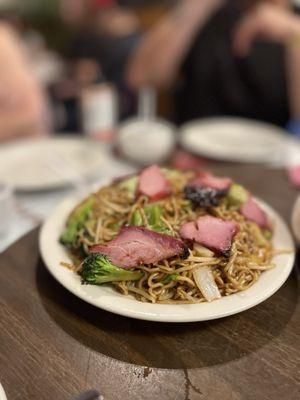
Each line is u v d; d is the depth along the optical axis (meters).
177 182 0.43
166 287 0.32
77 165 0.58
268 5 0.97
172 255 0.32
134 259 0.32
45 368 0.28
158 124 0.69
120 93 1.07
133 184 0.42
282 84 0.97
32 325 0.31
